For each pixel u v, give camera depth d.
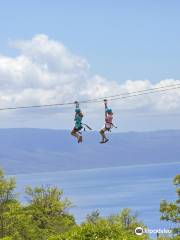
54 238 45.47
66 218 105.81
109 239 43.91
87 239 44.56
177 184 83.38
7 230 89.62
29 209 104.69
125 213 105.69
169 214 81.56
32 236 92.06
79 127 44.12
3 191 92.12
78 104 44.12
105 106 44.16
